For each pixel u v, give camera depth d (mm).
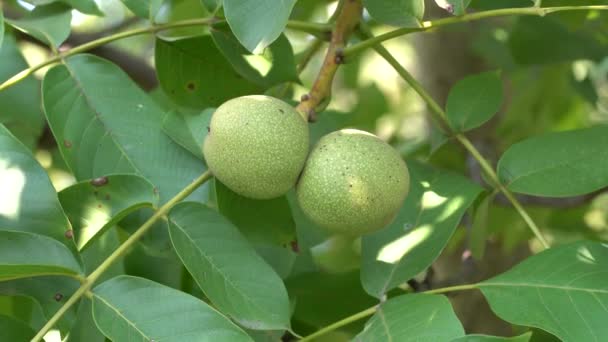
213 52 924
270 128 847
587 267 835
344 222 851
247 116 847
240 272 849
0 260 819
